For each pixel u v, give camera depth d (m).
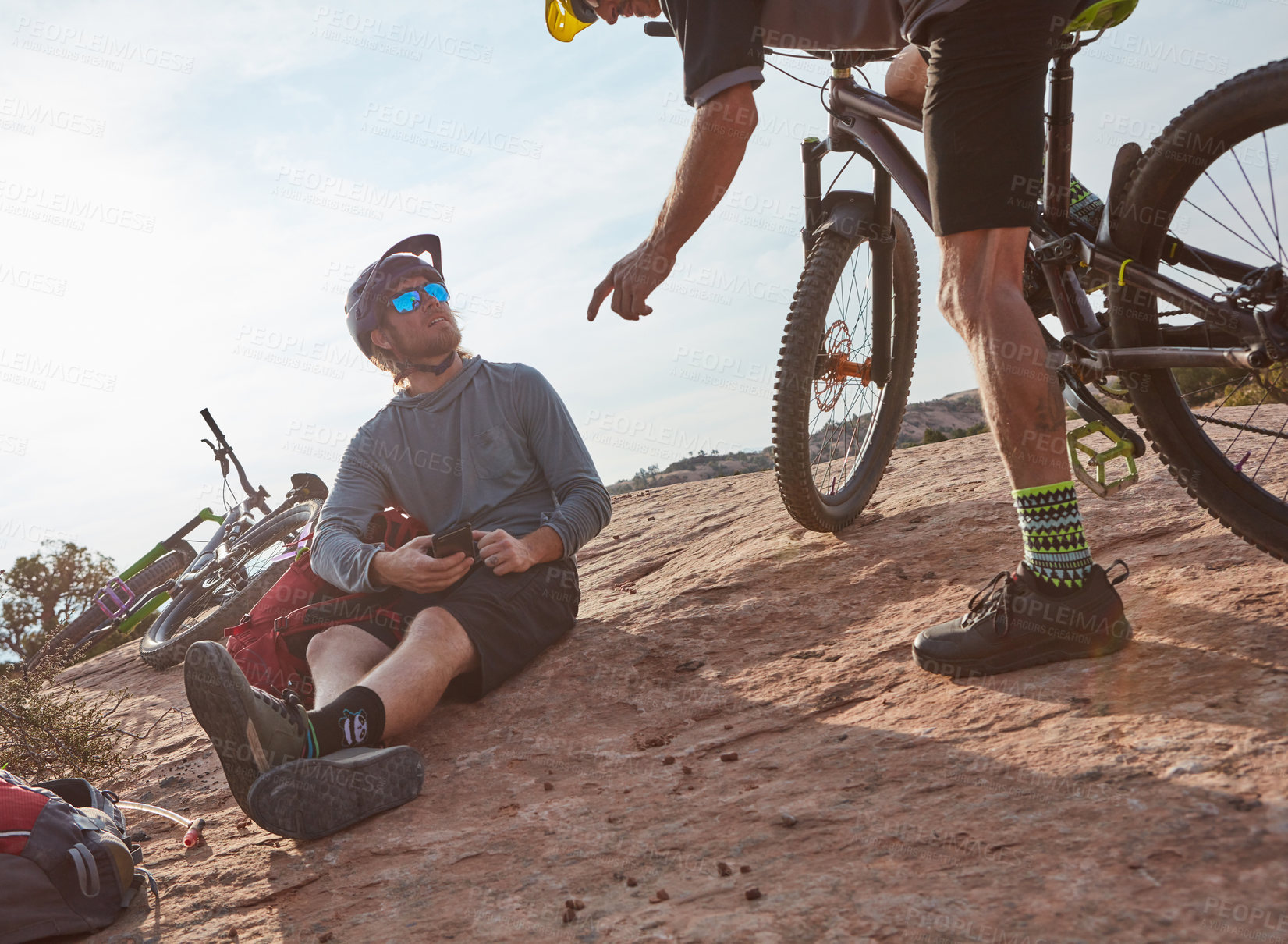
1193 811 1.14
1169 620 1.77
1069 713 1.51
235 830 1.98
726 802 1.53
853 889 1.17
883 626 2.23
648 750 1.90
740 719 1.94
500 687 2.42
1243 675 1.46
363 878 1.56
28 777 2.85
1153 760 1.29
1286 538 1.80
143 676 4.55
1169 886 1.02
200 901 1.63
